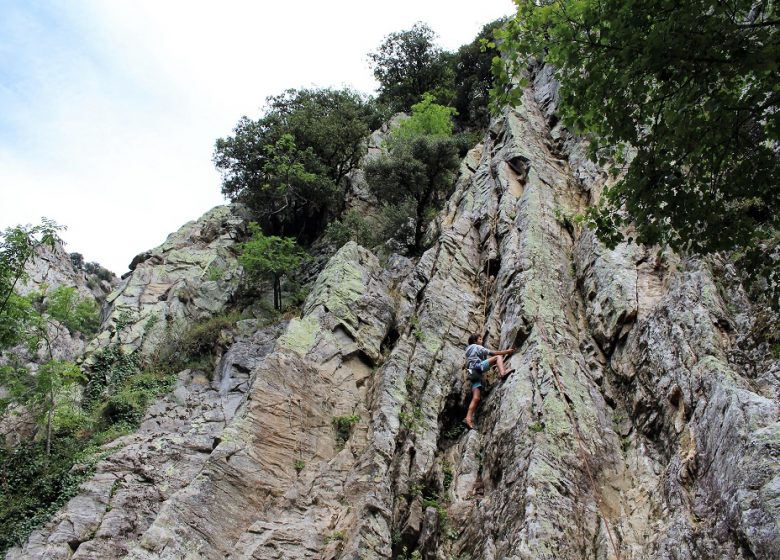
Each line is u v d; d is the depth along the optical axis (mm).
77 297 23109
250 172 28750
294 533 11344
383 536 11258
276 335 18844
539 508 10508
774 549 8055
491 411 13641
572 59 8664
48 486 14391
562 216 17891
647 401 12195
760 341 11344
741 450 9297
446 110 28859
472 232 19188
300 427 13438
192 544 10945
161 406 17250
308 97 31781
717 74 8039
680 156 9461
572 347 14031
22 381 17562
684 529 9453
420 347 15289
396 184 24016
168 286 23062
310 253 25219
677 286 13195
